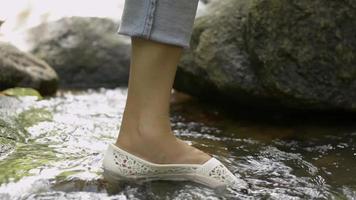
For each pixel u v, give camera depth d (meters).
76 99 3.04
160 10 1.45
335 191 1.61
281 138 2.19
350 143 2.09
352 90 2.26
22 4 4.20
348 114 2.38
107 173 1.61
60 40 3.71
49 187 1.54
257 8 2.28
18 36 3.80
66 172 1.64
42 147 1.93
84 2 4.10
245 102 2.54
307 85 2.26
